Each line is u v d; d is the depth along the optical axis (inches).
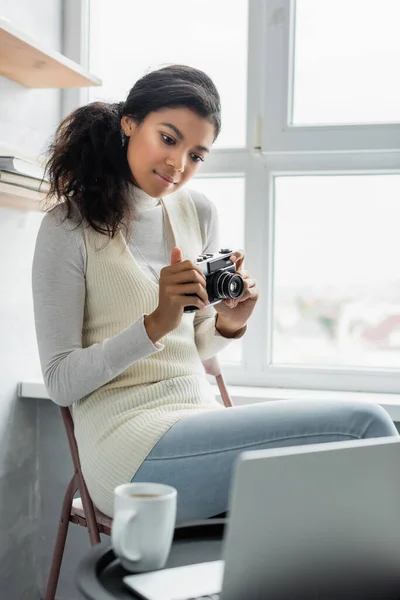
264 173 88.0
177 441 51.8
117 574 35.8
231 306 62.4
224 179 90.4
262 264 88.1
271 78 86.5
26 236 82.7
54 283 58.4
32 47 66.7
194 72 63.1
